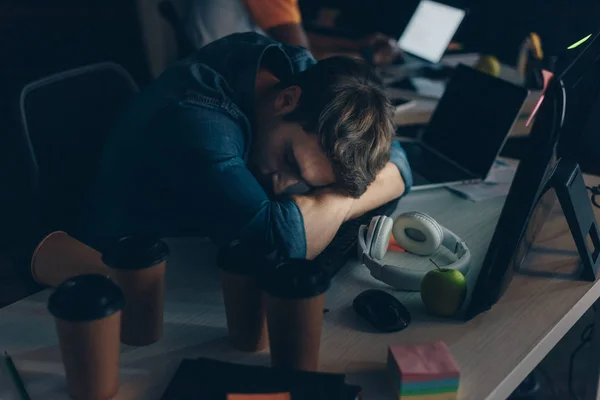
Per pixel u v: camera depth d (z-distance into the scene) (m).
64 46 4.69
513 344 1.00
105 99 1.59
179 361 0.94
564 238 1.37
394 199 1.48
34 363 0.93
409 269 1.14
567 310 1.10
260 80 1.36
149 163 1.27
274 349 0.89
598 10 3.42
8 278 2.57
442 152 1.87
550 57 2.57
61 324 0.79
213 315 1.06
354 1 3.58
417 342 1.00
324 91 1.18
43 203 1.40
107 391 0.85
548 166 1.00
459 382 0.87
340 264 1.21
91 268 1.09
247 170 1.23
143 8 2.71
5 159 3.46
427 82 2.65
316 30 3.14
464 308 1.09
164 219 1.33
